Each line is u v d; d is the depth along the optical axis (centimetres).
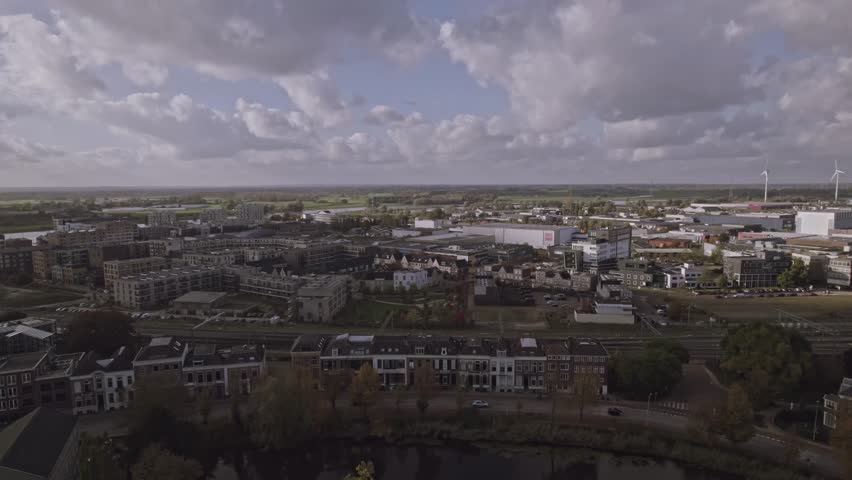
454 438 16838
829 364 19912
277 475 15488
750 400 17662
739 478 14825
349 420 17550
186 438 15938
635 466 15600
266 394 16162
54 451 12744
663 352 19312
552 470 15400
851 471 13712
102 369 18188
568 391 19475
